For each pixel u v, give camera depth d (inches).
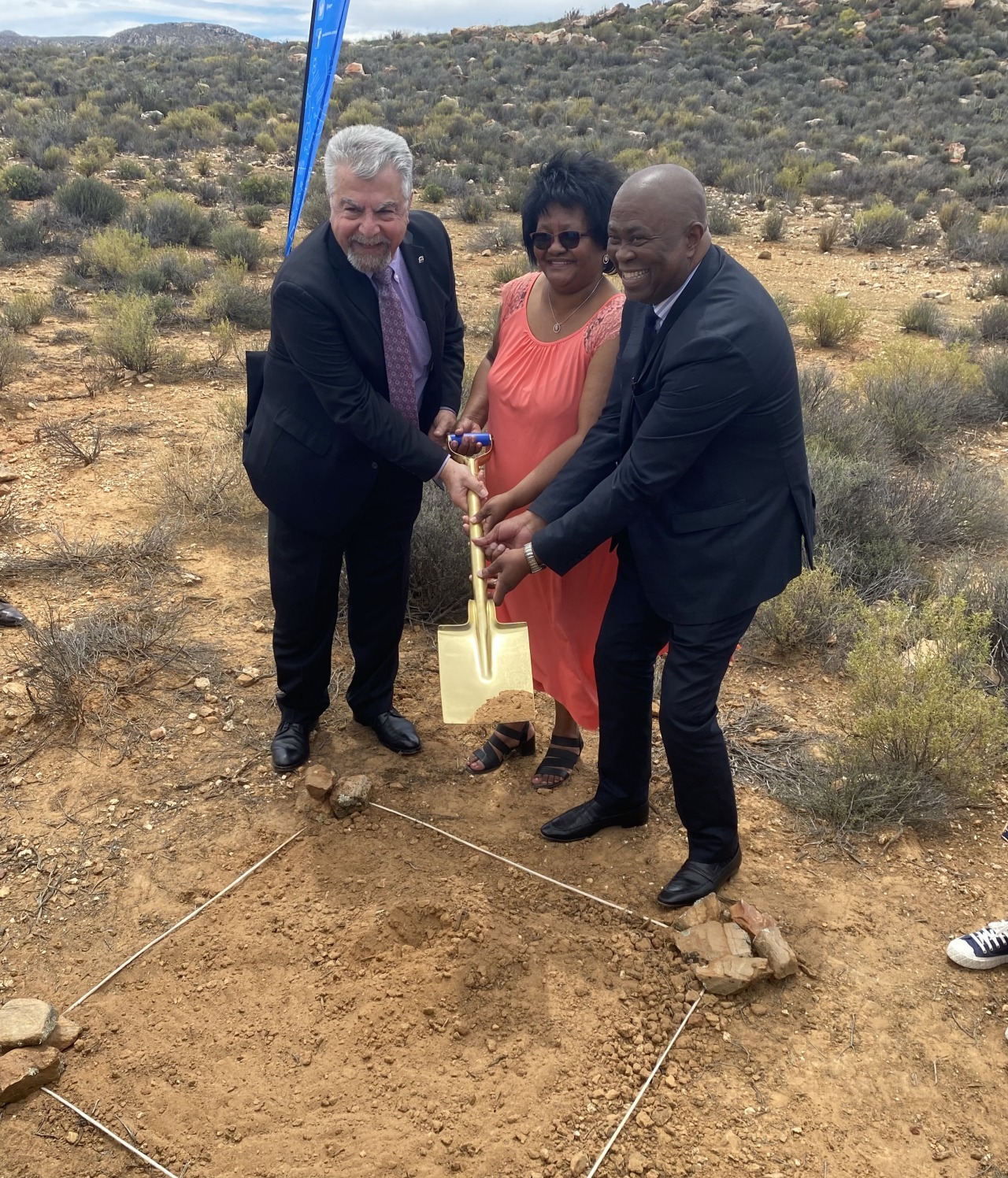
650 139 1046.4
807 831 136.9
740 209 768.3
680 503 107.9
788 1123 96.8
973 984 113.0
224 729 152.1
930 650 167.6
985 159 960.9
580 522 109.6
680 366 98.5
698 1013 107.4
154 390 311.3
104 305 390.9
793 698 171.2
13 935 115.5
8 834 129.9
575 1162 92.2
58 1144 93.8
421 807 138.4
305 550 131.0
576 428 124.0
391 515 135.6
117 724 151.0
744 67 1632.6
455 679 120.9
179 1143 93.8
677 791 118.8
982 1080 101.7
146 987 109.6
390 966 112.8
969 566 214.1
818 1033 106.3
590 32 1956.2
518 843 132.2
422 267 121.1
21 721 149.2
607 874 127.0
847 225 706.2
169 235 575.5
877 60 1631.4
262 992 109.4
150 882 123.4
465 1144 93.9
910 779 140.0
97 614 177.2
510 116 1216.2
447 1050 103.6
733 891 125.0
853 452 271.0
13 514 216.7
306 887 123.3
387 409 118.5
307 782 135.3
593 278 118.2
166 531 206.1
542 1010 108.0
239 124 1040.8
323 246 113.9
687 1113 97.6
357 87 1400.1
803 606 186.2
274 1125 95.6
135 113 1078.4
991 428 330.0
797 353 408.5
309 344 113.5
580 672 135.2
